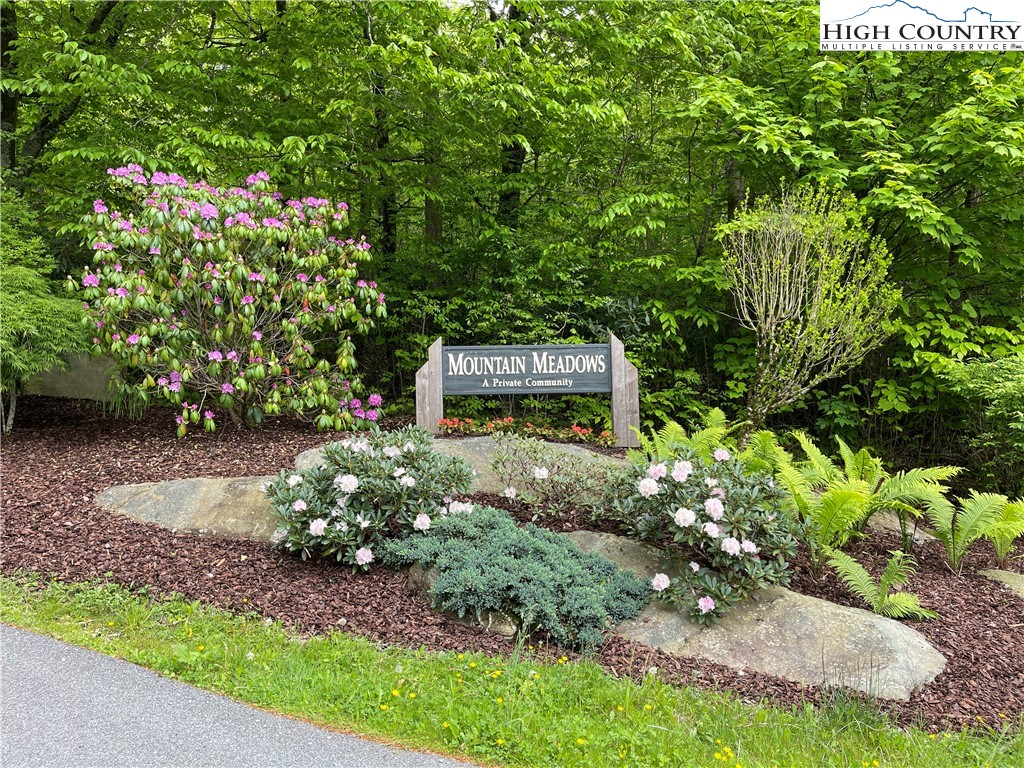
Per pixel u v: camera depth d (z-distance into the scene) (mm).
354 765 2932
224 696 3424
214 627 4098
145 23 10539
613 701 3504
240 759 2924
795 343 6984
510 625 4223
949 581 5227
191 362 7855
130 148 8430
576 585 4402
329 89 9875
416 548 4723
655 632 4281
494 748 3109
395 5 8641
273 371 7660
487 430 7684
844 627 4238
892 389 8469
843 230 7219
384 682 3523
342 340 8523
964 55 8336
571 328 9562
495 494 5930
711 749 3221
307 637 4059
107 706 3285
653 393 9414
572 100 9578
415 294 10125
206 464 6848
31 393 10422
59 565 4824
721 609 4328
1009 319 8656
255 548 5141
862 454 6262
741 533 4527
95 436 8086
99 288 7520
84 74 8117
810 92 8344
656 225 8922
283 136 9695
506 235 9734
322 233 8133
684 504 4652
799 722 3514
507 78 9211
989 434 7137
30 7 10008
